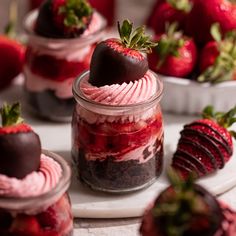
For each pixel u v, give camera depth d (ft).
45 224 1.72
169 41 2.36
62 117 2.40
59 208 1.74
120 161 1.98
